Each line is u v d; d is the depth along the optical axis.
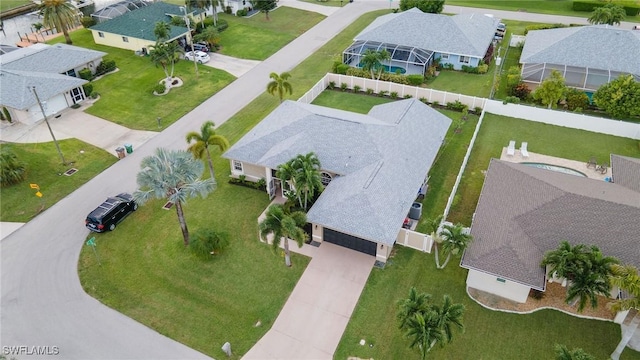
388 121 41.41
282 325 28.19
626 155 43.00
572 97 49.69
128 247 34.00
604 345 26.61
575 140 45.59
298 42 69.38
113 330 28.06
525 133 46.88
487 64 60.84
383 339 27.23
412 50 57.31
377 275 31.31
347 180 35.16
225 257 32.97
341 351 26.66
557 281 30.33
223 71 60.53
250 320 28.55
